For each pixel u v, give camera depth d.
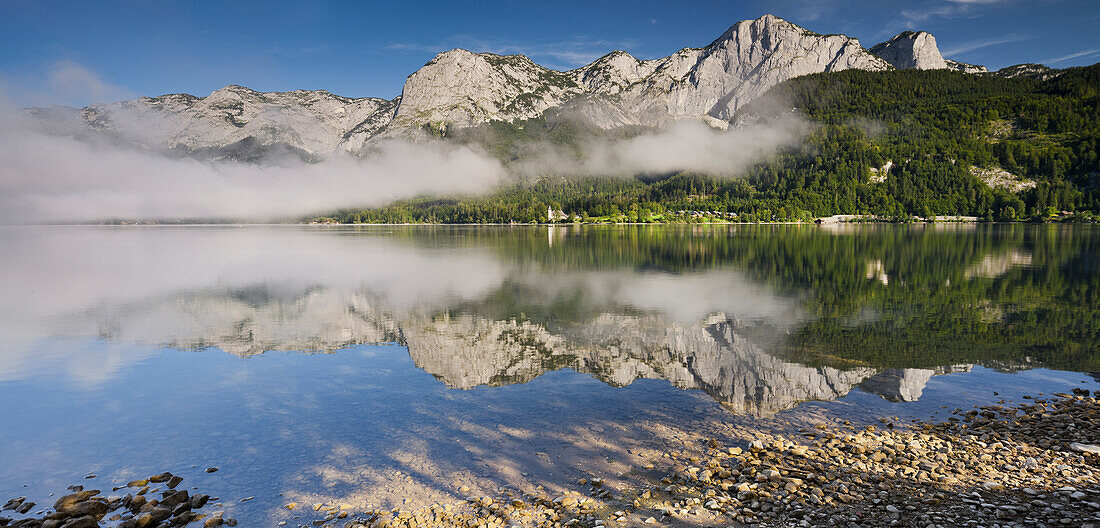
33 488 12.27
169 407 17.59
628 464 12.62
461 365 22.22
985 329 27.39
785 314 32.22
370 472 12.64
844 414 15.68
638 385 18.95
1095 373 19.62
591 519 10.09
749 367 21.05
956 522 9.30
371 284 49.25
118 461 13.65
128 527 10.34
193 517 10.77
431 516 10.49
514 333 28.23
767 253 78.19
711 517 10.01
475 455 13.40
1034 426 14.22
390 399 17.98
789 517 9.84
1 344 26.97
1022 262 59.62
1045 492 10.40
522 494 11.34
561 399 17.52
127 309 37.12
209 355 24.61
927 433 14.04
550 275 54.84
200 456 13.82
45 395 19.02
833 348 23.91
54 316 34.62
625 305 36.31
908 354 22.67
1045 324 28.45
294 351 25.12
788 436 14.03
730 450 13.15
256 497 11.59
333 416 16.47
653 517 10.10
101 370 22.12
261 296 42.62
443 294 42.53
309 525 10.37
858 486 11.01
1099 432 13.50
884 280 46.94
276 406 17.53
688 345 24.92
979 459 12.21
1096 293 38.41
